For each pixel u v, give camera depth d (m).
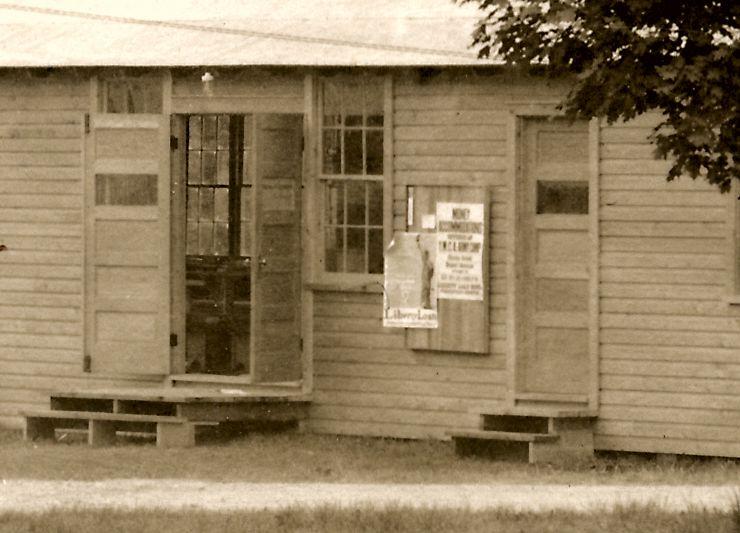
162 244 23.78
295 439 23.00
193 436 22.47
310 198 23.38
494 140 22.62
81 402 23.47
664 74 14.48
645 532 15.29
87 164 24.11
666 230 21.92
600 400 22.19
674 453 21.95
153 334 23.88
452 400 22.88
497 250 22.69
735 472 20.88
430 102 22.89
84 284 24.12
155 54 23.75
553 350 22.64
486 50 15.50
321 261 23.44
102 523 15.84
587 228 22.41
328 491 18.70
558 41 15.12
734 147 14.66
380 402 23.17
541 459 21.69
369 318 23.19
